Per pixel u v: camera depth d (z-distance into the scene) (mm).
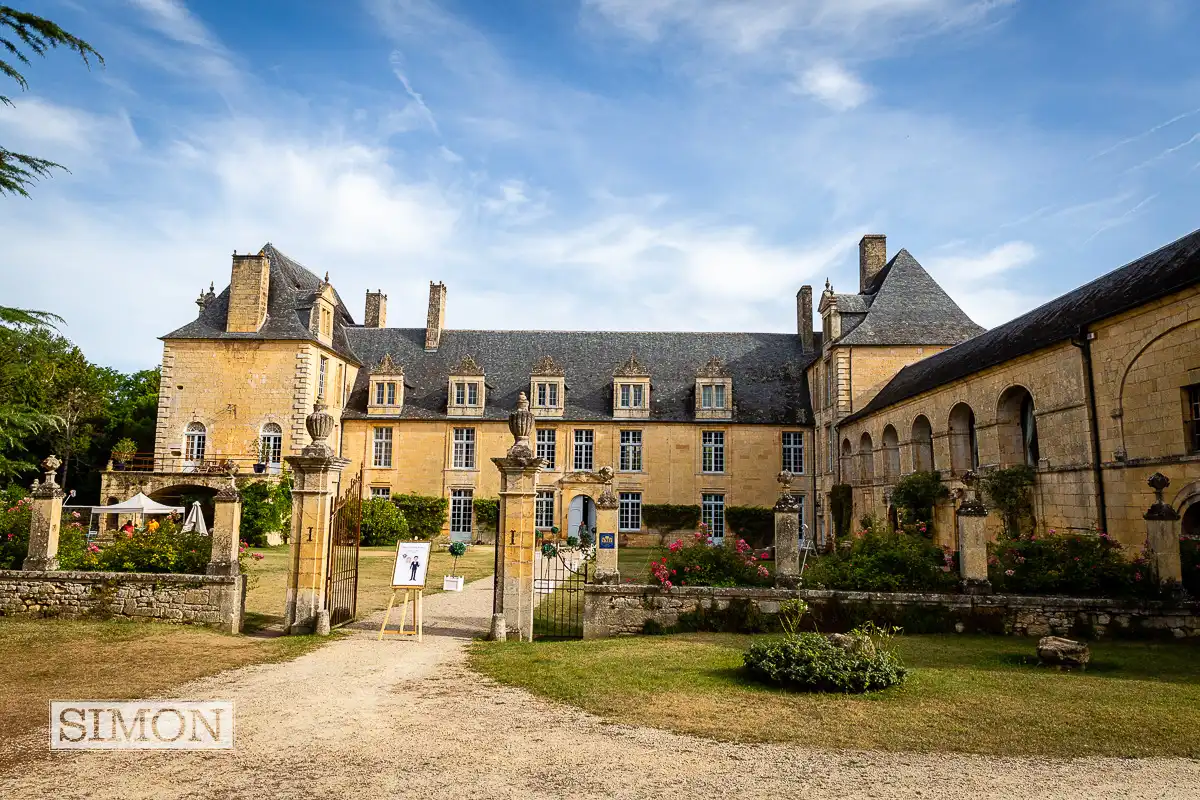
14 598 12711
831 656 8477
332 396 37031
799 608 10375
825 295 36562
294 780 5734
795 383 39781
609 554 12797
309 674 9320
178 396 33969
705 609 12273
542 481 37812
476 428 38031
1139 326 14719
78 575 12688
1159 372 14219
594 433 38312
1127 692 8148
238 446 33594
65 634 11359
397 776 5824
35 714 7445
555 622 14086
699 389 38406
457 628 13016
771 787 5586
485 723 7234
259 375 33969
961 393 21922
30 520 14070
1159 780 5727
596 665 9680
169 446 33656
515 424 12664
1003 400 19812
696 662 9828
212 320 35156
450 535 37344
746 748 6449
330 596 12703
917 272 34406
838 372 32594
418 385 39656
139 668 9438
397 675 9289
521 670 9484
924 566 12617
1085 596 12008
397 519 33062
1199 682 8672
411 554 12148
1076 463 16516
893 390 28578
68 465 44500
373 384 38312
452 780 5734
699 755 6289
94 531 31047
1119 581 12000
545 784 5652
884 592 12188
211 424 33750
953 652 10422
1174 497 13688
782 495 12867
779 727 7000
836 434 33531
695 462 37938
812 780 5727
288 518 32250
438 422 38062
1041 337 18438
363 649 10914
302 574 12352
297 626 12219
